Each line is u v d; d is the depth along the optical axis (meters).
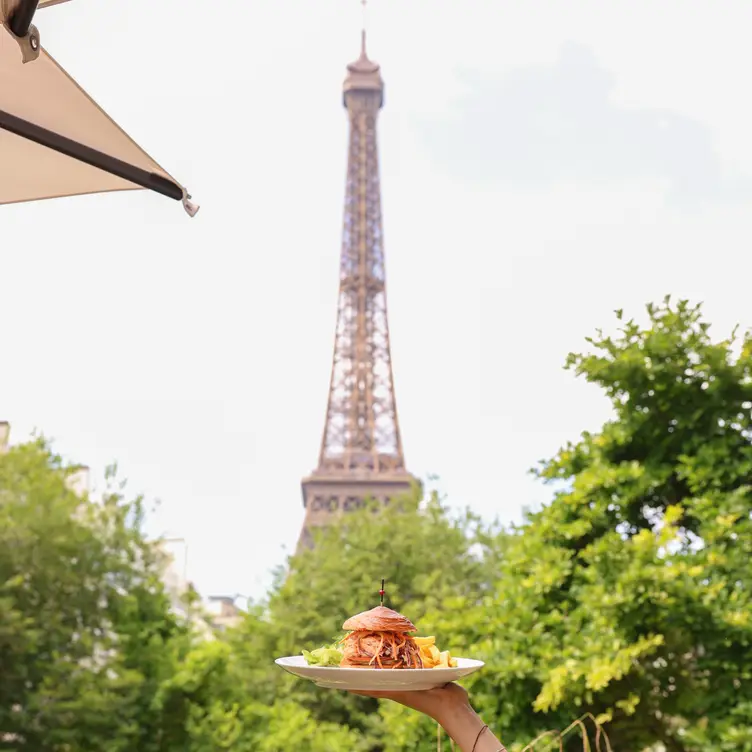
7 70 3.15
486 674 9.44
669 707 9.32
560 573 9.65
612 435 10.09
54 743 18.67
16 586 19.11
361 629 2.71
